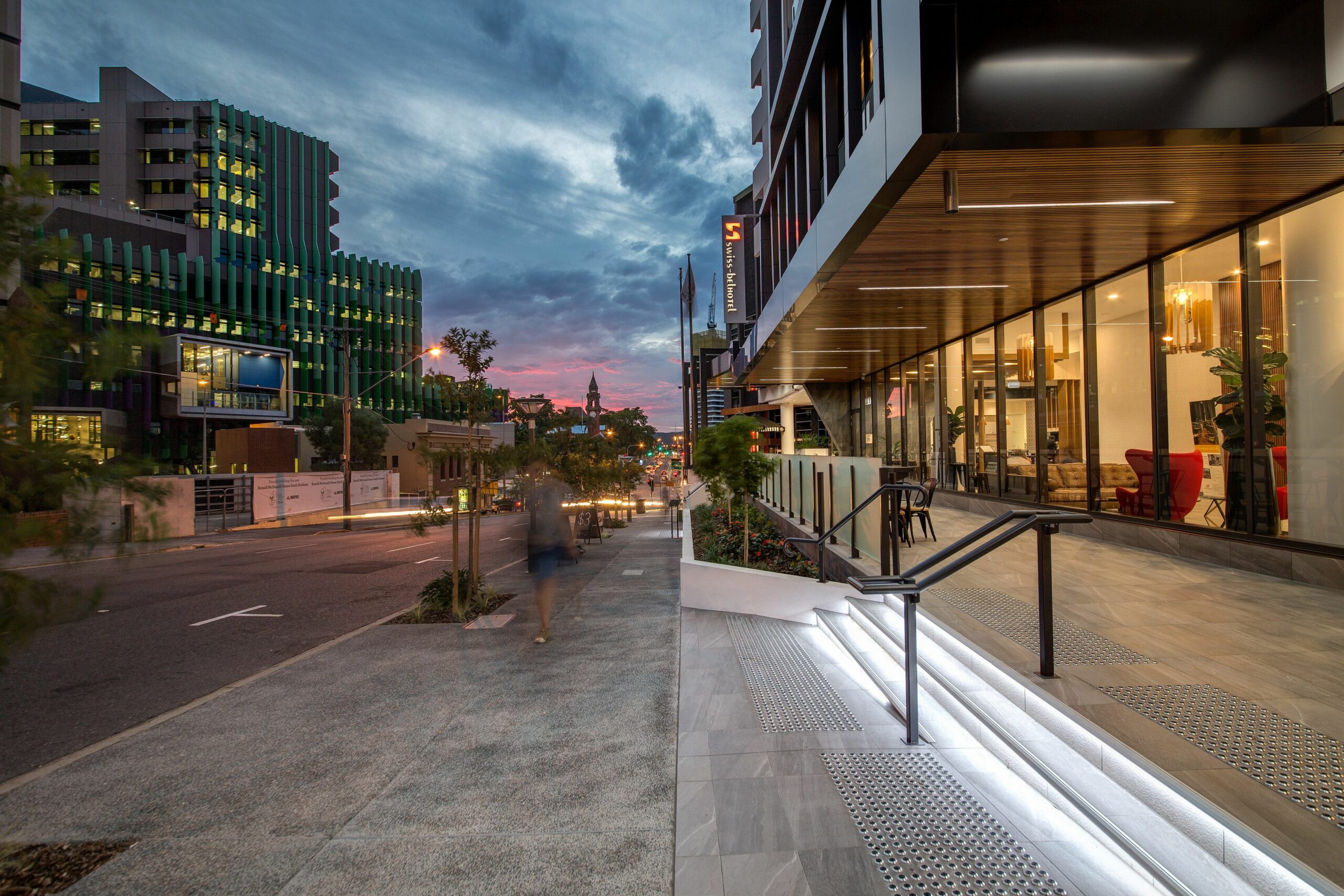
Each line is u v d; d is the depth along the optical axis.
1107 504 9.27
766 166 25.77
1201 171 5.53
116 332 2.76
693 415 36.91
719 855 2.69
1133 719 3.02
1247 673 3.61
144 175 74.56
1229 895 2.17
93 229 60.78
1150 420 8.33
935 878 2.49
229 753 3.96
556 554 6.57
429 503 8.34
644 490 77.88
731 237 23.48
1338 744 2.77
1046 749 3.15
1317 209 6.03
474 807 3.23
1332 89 4.69
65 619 2.63
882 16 5.75
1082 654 3.93
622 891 2.53
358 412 56.72
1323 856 2.06
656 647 6.21
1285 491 6.41
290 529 30.05
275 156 84.31
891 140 5.55
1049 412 10.70
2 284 2.54
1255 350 6.68
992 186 5.86
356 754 3.91
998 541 3.51
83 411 48.69
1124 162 5.32
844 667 5.35
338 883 2.64
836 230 7.61
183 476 28.41
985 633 4.39
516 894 2.53
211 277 67.81
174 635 7.86
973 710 3.76
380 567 14.58
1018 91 4.82
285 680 5.41
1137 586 5.93
